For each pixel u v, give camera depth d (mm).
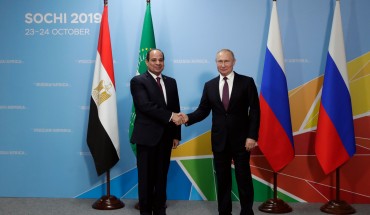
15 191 4199
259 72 4047
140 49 3857
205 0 4066
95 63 3916
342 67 3674
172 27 4086
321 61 4008
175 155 4129
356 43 3961
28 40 4141
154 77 3309
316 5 4000
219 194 3275
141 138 3203
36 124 4168
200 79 4098
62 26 4129
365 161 3994
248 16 4047
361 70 3961
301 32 4012
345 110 3680
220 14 4062
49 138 4172
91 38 4129
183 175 4137
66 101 4152
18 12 4141
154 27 4098
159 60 3256
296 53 4016
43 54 4145
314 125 4023
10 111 4172
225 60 3170
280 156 3725
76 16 4125
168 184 4145
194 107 4098
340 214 3672
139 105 3180
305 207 3895
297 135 4035
